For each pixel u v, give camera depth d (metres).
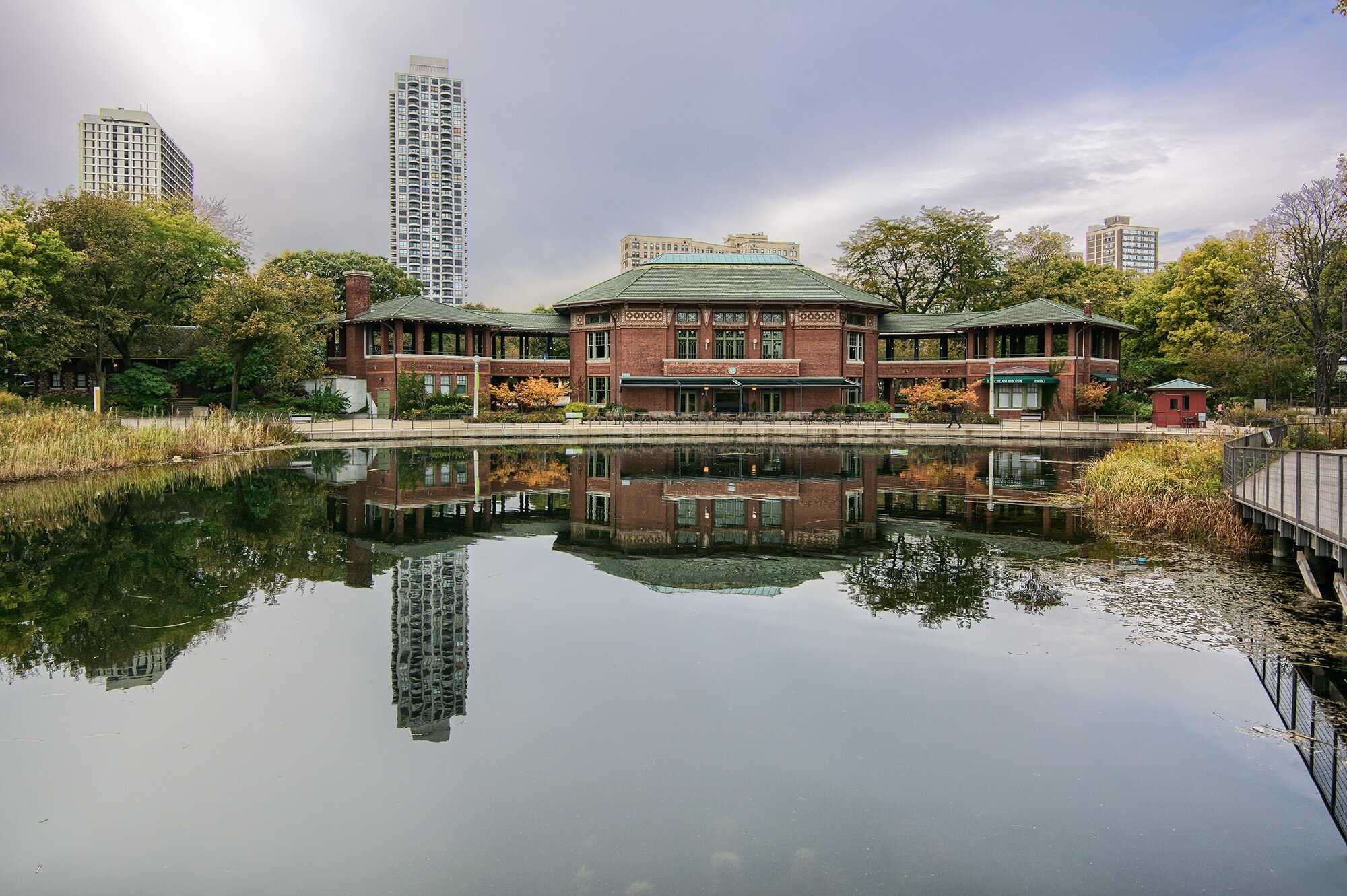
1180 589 11.51
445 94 178.12
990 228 70.25
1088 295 67.31
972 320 57.47
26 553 13.77
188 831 5.57
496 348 62.22
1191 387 46.91
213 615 10.31
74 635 9.47
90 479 23.88
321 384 55.34
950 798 6.00
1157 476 19.23
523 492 21.83
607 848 5.36
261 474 25.72
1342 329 43.25
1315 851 5.36
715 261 61.16
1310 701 7.68
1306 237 45.34
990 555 13.84
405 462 30.08
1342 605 10.43
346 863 5.20
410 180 177.62
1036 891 4.93
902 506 19.23
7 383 45.84
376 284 71.69
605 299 55.19
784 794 6.05
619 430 43.91
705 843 5.42
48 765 6.43
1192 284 61.62
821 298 55.19
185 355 55.81
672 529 16.36
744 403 56.47
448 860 5.23
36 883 4.98
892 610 10.57
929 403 53.88
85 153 174.38
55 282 41.09
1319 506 11.69
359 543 14.91
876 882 5.00
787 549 14.33
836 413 53.66
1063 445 38.41
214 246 61.50
